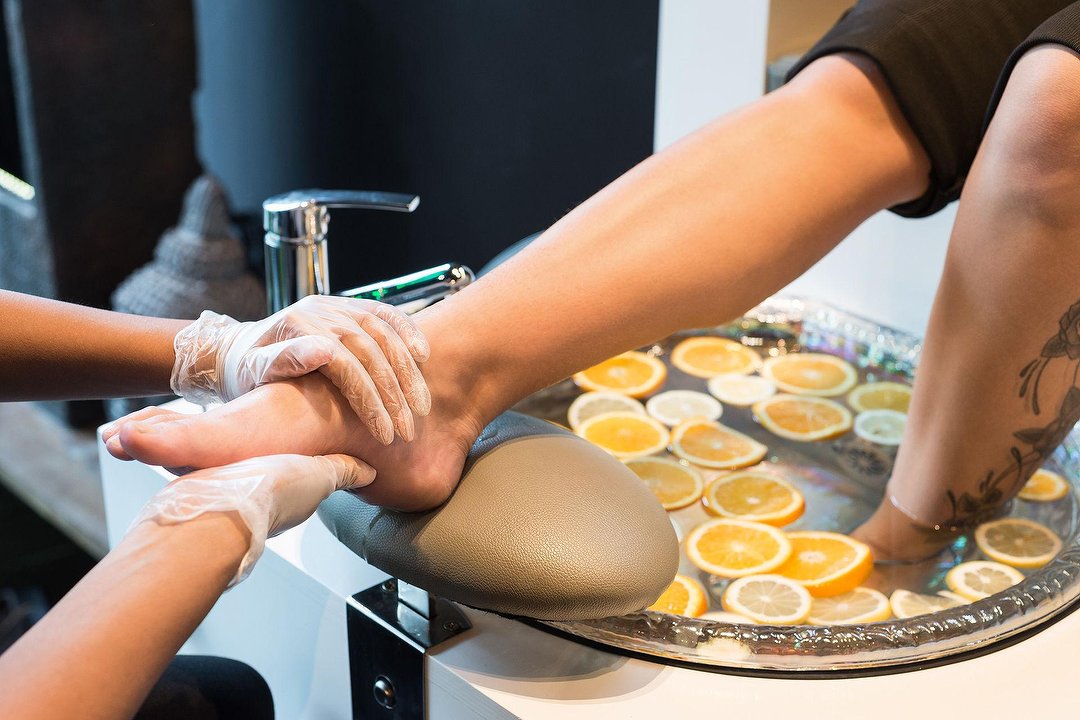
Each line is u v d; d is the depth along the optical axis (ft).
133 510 3.21
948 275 2.75
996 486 2.87
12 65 6.50
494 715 2.17
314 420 2.16
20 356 2.55
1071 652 2.28
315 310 2.34
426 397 2.27
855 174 2.80
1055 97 2.38
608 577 2.14
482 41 5.87
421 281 2.93
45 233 6.70
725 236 2.64
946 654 2.24
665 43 4.50
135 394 2.65
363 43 6.57
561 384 3.59
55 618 1.69
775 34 4.11
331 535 2.74
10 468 7.12
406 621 2.38
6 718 1.54
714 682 2.21
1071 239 2.48
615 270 2.57
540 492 2.29
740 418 3.47
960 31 2.88
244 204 7.93
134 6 6.52
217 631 3.07
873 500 3.06
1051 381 2.70
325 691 2.69
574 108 5.55
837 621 2.50
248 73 7.50
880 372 3.75
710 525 2.88
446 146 6.32
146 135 6.83
